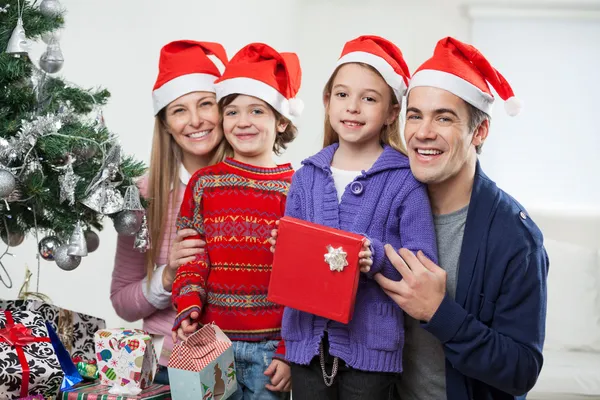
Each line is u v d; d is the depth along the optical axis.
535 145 4.05
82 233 1.79
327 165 1.70
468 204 1.61
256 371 1.81
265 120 1.92
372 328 1.58
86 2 3.21
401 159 1.67
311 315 1.62
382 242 1.61
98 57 3.24
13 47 1.70
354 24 4.20
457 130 1.53
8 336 1.69
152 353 1.84
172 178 2.08
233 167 1.91
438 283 1.50
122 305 2.04
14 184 1.61
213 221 1.87
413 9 4.16
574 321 3.17
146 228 1.88
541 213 3.64
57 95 1.86
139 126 3.39
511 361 1.49
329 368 1.62
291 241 1.55
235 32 3.80
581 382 2.88
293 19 4.16
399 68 1.72
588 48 4.04
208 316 1.85
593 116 4.03
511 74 4.08
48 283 3.14
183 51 2.08
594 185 4.01
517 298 1.53
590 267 3.29
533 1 4.05
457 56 1.58
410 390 1.69
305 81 4.22
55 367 1.70
